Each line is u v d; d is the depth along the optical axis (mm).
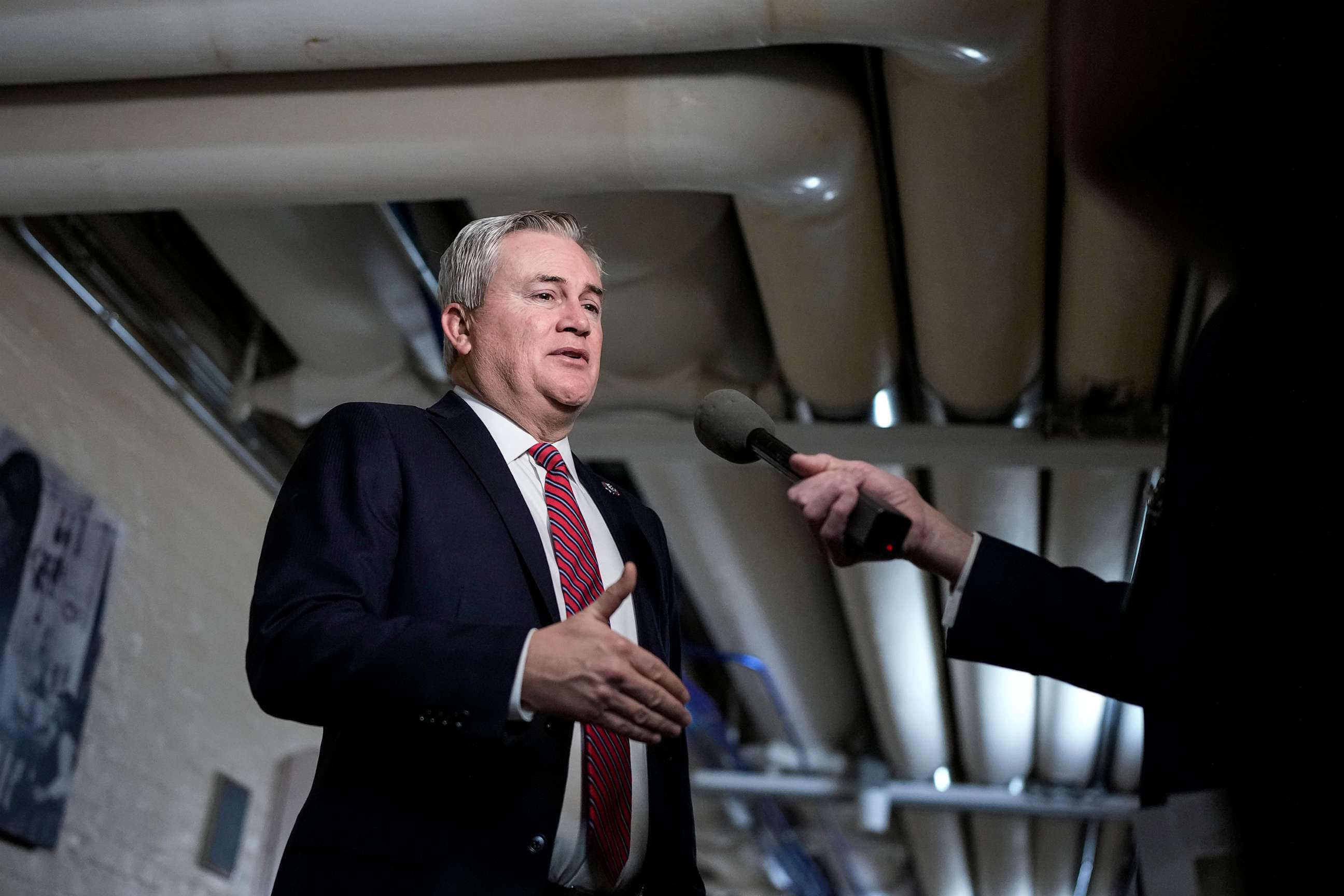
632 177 3311
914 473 5324
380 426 1507
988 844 8070
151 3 3029
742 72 3221
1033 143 3297
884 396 4582
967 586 1492
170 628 4598
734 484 5156
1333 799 491
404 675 1227
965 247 3666
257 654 1302
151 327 4539
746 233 3791
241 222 4055
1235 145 426
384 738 1334
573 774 1369
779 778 7457
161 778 4465
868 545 1403
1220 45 419
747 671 6805
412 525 1433
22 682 3795
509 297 1782
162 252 4605
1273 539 572
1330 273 456
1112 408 4422
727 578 5801
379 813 1283
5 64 3172
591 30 3002
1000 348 4117
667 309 4289
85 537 4141
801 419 4754
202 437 4914
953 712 7129
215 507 4969
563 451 1727
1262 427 629
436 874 1242
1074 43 440
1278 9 414
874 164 3527
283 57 3113
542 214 1910
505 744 1232
